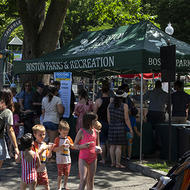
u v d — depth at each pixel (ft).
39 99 31.89
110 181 22.16
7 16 50.62
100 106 27.35
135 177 23.34
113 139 25.90
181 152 26.03
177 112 30.81
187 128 26.08
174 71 24.89
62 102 30.55
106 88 27.58
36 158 15.88
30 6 45.03
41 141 16.60
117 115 25.71
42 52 44.62
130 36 29.73
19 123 30.14
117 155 26.13
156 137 28.73
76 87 63.26
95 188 20.53
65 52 34.32
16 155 17.99
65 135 19.17
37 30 45.14
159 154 29.89
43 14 46.16
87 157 17.02
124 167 26.25
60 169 19.15
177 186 14.89
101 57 27.71
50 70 33.09
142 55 24.93
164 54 25.32
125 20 79.30
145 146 28.58
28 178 15.66
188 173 14.94
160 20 117.50
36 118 31.68
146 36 28.25
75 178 22.86
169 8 116.37
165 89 46.57
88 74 47.44
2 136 18.60
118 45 28.91
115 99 25.79
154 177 23.17
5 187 20.54
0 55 66.64
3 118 18.26
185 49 29.14
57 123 27.86
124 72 45.85
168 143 27.50
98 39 33.45
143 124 28.71
